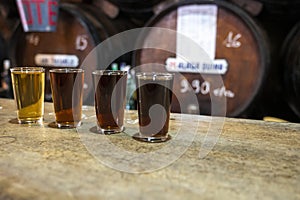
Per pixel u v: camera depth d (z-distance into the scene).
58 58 1.18
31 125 0.50
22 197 0.28
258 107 1.00
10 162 0.35
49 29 0.94
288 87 0.95
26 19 0.94
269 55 0.89
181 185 0.30
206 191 0.29
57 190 0.29
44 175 0.32
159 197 0.28
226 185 0.30
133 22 1.26
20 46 1.24
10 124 0.50
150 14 1.16
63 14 1.15
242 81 0.92
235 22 0.92
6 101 0.69
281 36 1.00
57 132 0.46
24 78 0.49
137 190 0.29
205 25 0.95
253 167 0.34
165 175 0.32
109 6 1.21
